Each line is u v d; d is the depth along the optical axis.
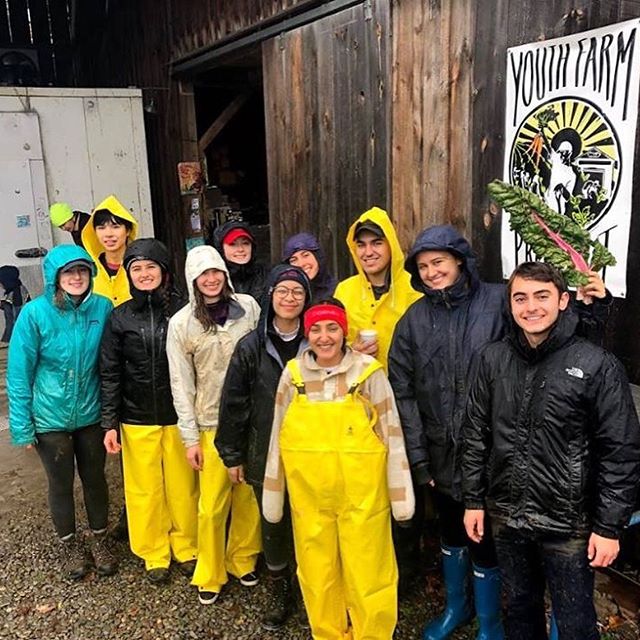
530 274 1.86
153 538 3.06
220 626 2.74
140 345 2.87
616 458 1.82
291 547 2.80
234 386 2.56
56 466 2.98
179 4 5.81
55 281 2.83
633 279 2.42
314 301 2.52
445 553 2.53
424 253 2.29
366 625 2.36
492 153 2.94
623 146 2.37
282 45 4.41
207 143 6.43
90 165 6.02
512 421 1.96
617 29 2.34
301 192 4.41
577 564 1.91
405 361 2.40
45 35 9.30
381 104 3.58
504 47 2.82
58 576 3.10
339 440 2.27
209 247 2.77
